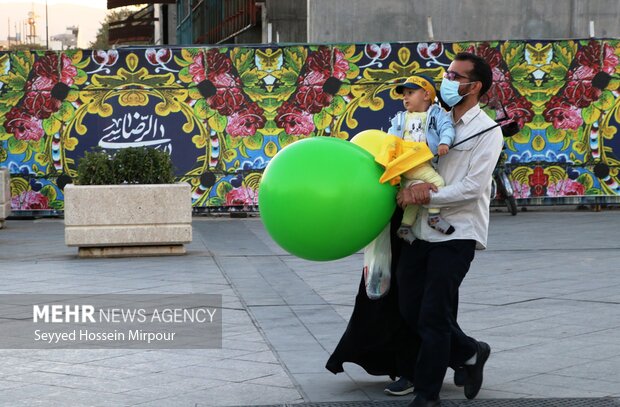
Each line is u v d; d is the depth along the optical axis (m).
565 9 25.92
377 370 7.62
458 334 7.20
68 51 19.80
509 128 7.15
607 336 9.35
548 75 20.31
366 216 6.83
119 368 8.37
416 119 7.26
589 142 20.44
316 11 25.61
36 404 7.30
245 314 10.70
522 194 20.45
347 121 20.06
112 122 19.92
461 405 7.16
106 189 15.04
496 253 15.22
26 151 19.98
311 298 11.60
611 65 20.34
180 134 20.02
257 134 20.05
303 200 6.77
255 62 19.94
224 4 39.56
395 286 7.31
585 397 7.34
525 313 10.54
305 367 8.37
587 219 19.64
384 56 19.98
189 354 8.85
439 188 6.86
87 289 12.26
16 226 19.61
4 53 19.78
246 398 7.43
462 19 25.84
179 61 19.89
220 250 15.96
